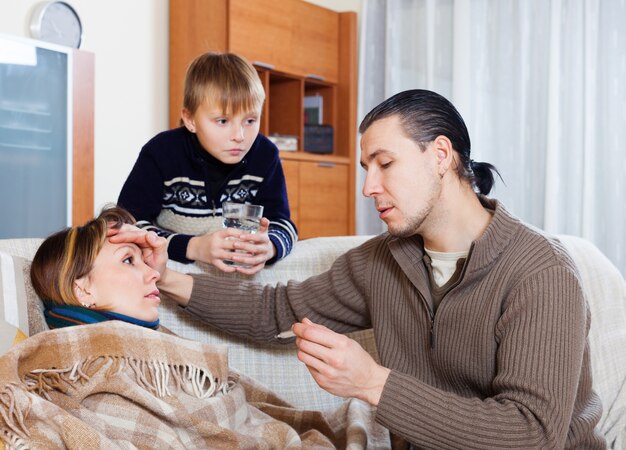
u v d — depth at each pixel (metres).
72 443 1.07
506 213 1.32
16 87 3.05
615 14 3.97
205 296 1.63
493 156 4.43
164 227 2.08
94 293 1.39
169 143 2.00
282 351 1.79
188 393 1.37
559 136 4.18
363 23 4.93
